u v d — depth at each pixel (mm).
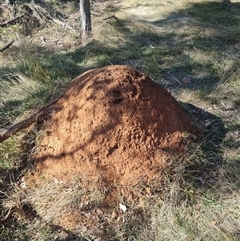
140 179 1571
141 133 1617
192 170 1645
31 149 1753
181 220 1489
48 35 3150
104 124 1609
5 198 1615
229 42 2744
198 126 1897
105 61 2631
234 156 1757
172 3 3484
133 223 1490
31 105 2188
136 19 3193
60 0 3775
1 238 1484
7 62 2621
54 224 1512
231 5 3377
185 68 2488
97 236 1457
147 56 2660
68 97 1773
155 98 1701
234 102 2129
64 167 1625
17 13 3465
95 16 3299
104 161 1587
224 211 1517
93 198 1533
